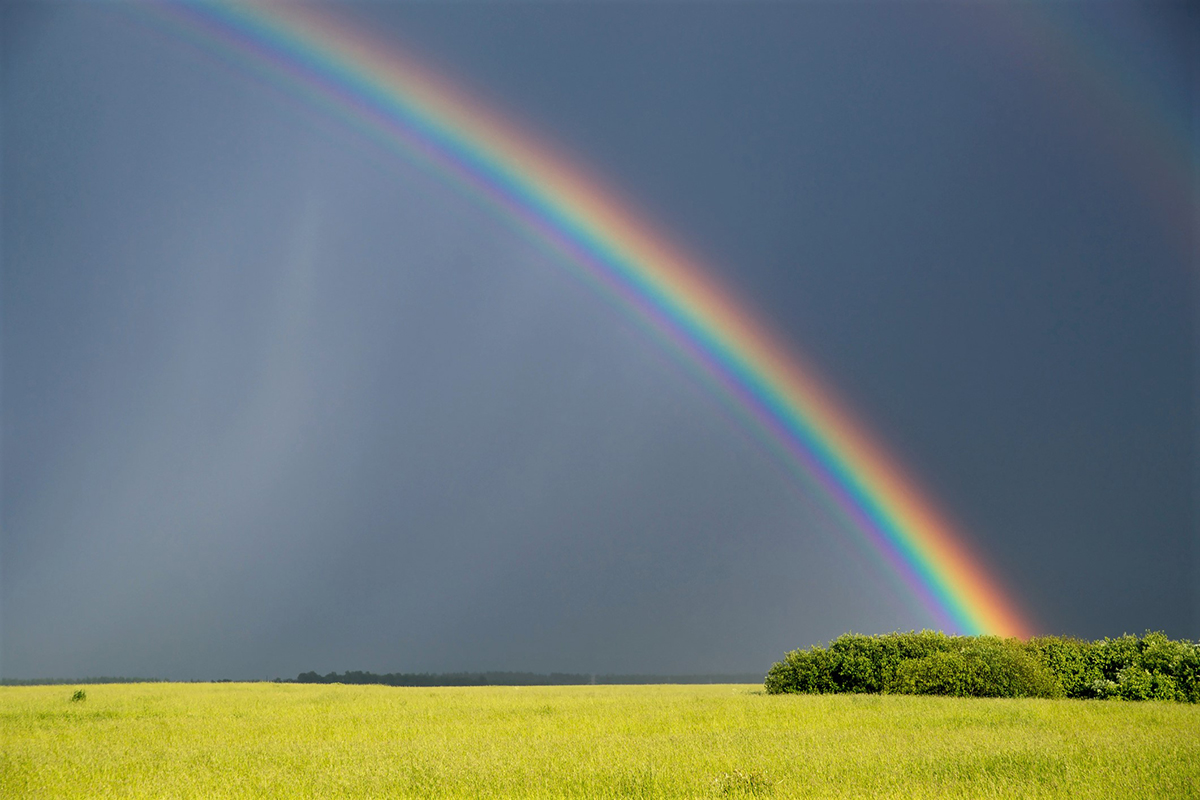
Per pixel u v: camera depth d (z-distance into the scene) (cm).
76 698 3419
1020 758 1391
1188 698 2638
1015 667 2889
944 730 1802
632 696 3572
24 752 1733
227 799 1219
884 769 1329
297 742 1845
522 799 1177
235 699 3469
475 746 1678
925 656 3116
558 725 2122
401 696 3697
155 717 2528
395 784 1292
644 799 1182
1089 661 2962
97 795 1279
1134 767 1300
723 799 1173
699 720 2162
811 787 1217
